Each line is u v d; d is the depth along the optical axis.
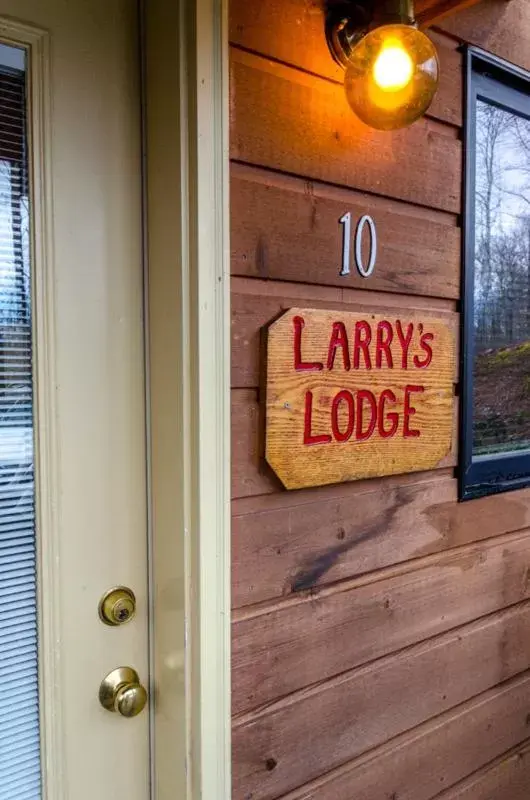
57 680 0.83
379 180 1.03
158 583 0.87
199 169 0.79
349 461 0.98
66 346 0.81
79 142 0.80
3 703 0.81
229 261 0.83
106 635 0.86
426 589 1.15
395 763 1.11
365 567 1.04
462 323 1.19
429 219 1.12
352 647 1.03
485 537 1.27
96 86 0.81
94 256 0.82
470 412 1.21
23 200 0.78
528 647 1.38
